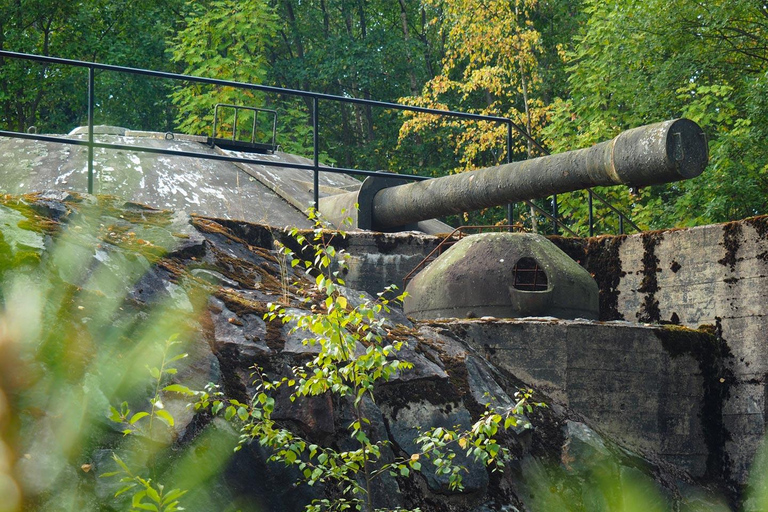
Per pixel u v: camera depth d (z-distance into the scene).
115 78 44.03
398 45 46.44
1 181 19.20
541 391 14.30
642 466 14.23
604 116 33.97
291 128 44.03
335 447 10.65
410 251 17.53
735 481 15.31
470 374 13.12
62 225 10.87
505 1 35.66
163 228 12.79
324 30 52.75
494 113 37.72
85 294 9.52
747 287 15.69
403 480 11.22
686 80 31.72
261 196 20.78
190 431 9.26
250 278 12.77
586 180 15.59
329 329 9.21
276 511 9.70
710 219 30.00
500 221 42.78
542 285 15.86
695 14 31.05
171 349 9.82
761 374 15.29
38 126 45.84
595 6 34.56
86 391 8.36
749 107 28.80
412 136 49.19
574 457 13.37
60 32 43.78
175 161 21.31
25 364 7.88
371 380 9.29
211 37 40.84
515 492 12.38
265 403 8.91
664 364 15.19
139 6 45.25
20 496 4.52
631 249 17.55
